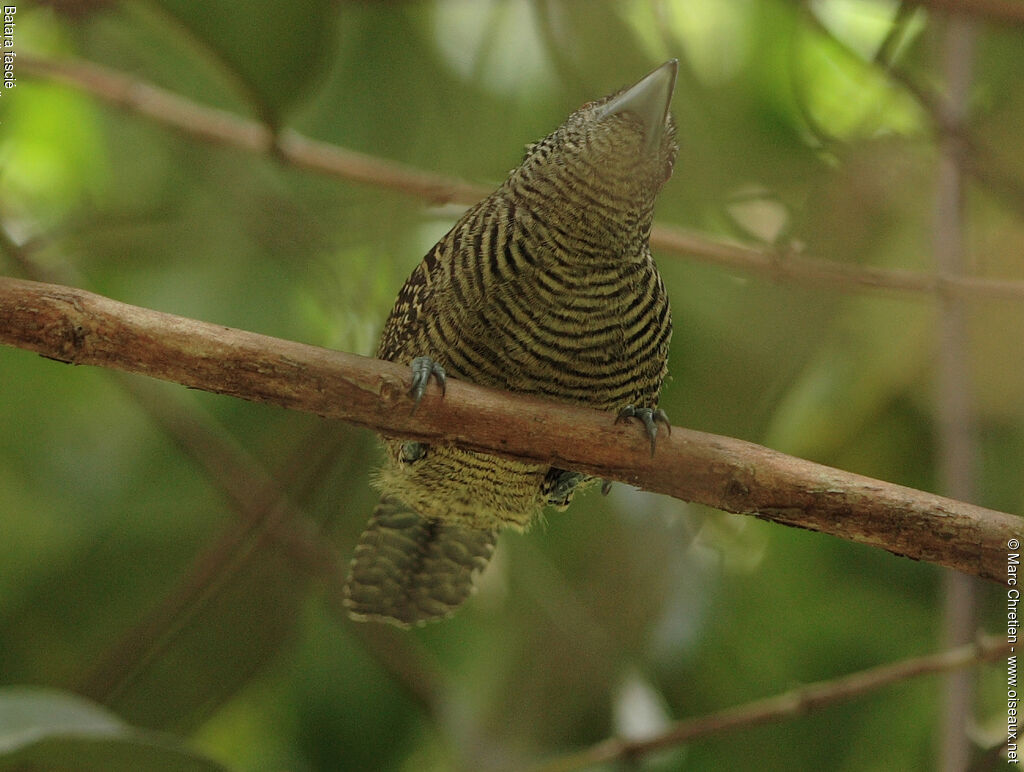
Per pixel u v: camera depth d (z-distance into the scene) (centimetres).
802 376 1027
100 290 1155
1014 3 913
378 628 1083
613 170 833
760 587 1089
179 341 689
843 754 1073
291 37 901
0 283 670
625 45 1047
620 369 880
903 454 1030
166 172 1182
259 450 1173
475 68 1130
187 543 1159
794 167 1045
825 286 953
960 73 955
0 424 1165
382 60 1144
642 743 902
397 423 727
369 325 1051
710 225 1088
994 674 920
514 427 739
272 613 1141
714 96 1055
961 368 898
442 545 1048
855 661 1077
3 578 1132
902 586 1086
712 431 1035
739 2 1077
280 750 1162
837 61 1051
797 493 721
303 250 1090
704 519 1087
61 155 1230
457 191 1009
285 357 700
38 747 804
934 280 920
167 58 1112
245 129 1030
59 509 1162
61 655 1118
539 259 844
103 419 1194
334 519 1180
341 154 1000
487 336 861
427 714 1062
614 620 1051
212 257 1150
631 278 860
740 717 876
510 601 1091
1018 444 976
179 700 1111
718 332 1048
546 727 1037
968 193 1012
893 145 1027
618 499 1073
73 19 1134
